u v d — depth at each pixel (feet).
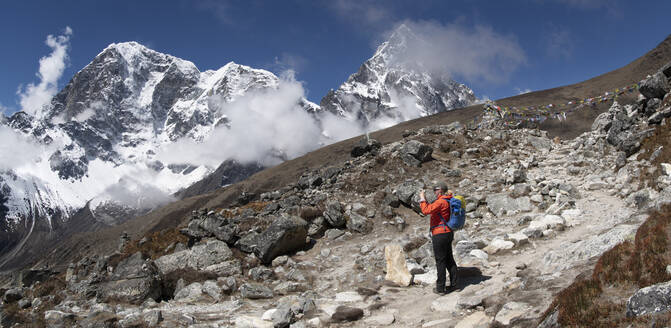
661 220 20.99
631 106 78.07
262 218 58.85
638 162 51.72
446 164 73.92
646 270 17.16
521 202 51.11
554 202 49.21
